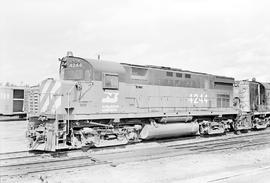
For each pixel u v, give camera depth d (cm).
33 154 1230
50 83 1254
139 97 1510
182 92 1759
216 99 2020
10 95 3052
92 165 1019
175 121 1700
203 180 837
